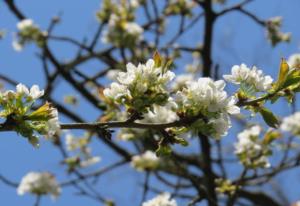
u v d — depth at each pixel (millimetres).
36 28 2326
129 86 889
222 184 1486
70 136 2184
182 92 898
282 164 1764
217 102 891
